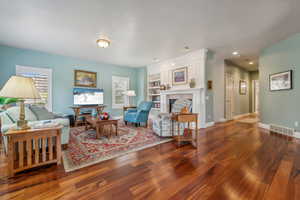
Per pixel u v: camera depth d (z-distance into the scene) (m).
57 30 2.94
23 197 1.28
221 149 2.48
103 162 1.99
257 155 2.21
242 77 6.82
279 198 1.26
